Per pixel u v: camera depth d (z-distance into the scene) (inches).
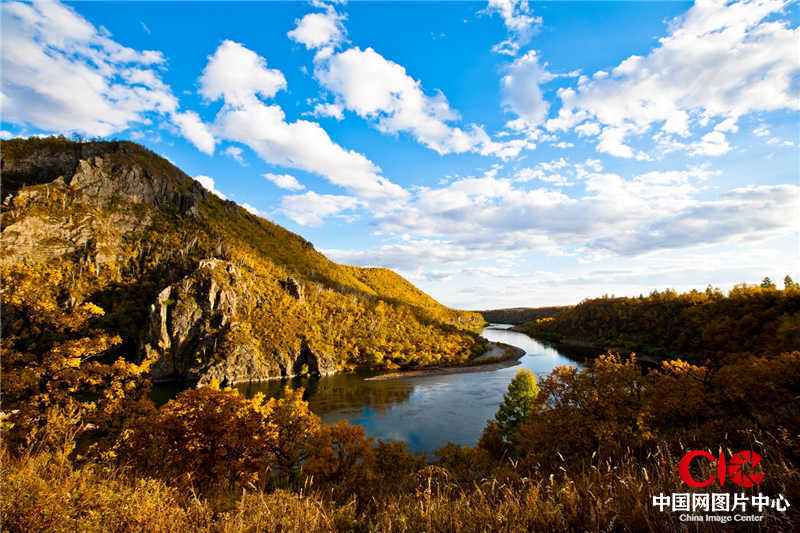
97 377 789.9
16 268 814.5
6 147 7475.4
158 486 256.5
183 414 794.2
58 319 797.9
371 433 2050.9
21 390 676.7
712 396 853.8
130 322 4456.2
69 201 6299.2
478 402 2753.4
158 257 5979.3
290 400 1042.1
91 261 5300.2
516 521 174.2
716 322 4114.2
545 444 861.2
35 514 180.4
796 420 342.3
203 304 4537.4
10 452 293.6
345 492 385.4
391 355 5255.9
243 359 4119.1
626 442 523.8
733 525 144.9
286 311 5418.3
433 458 1577.3
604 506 174.1
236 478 603.2
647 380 935.7
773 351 2532.0
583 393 900.0
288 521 208.2
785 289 3954.2
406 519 196.5
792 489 160.7
